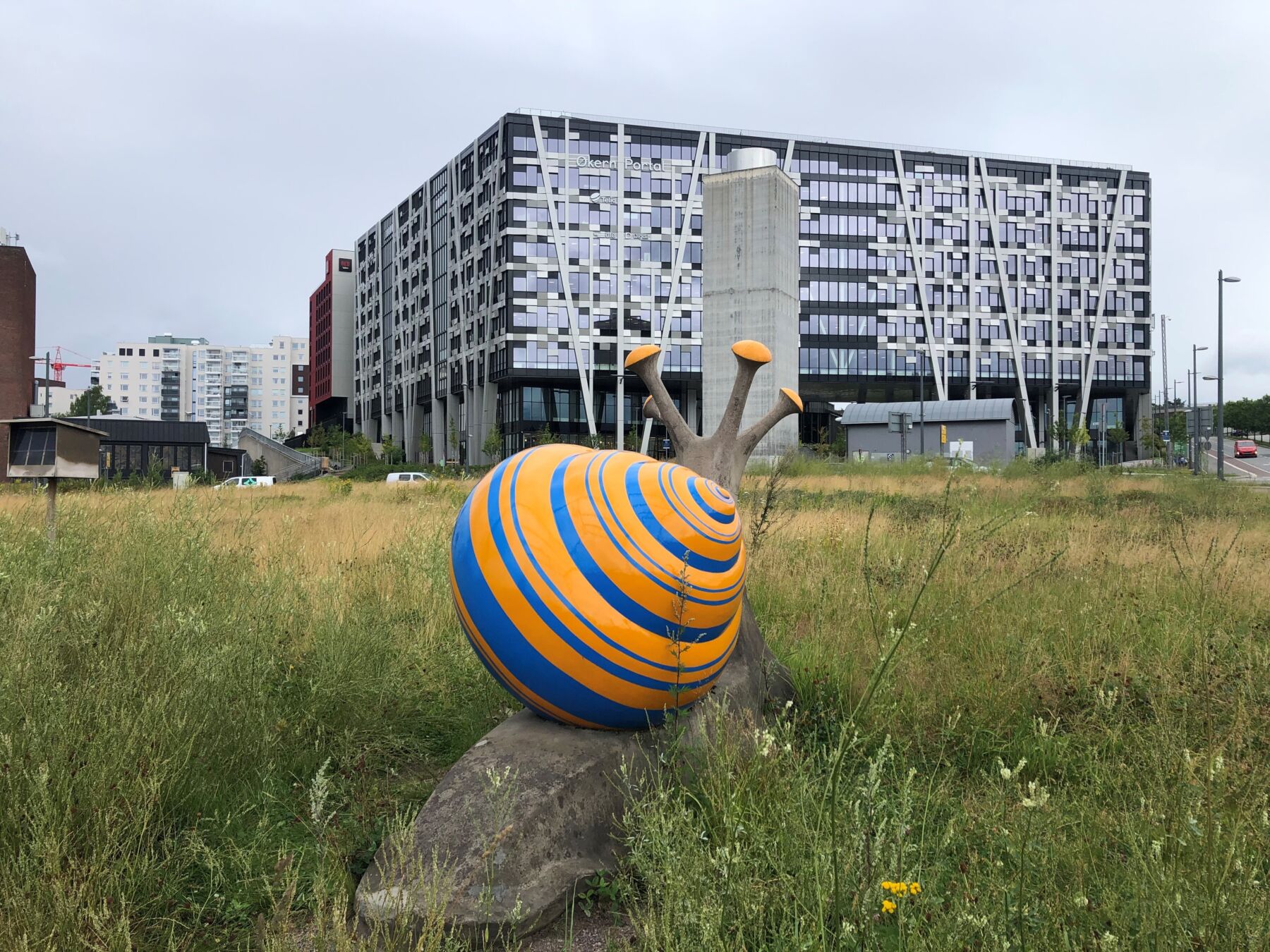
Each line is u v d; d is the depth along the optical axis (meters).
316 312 137.00
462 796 3.06
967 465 25.19
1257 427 134.88
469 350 81.06
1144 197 87.94
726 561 3.42
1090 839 2.95
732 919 2.41
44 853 2.60
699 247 76.56
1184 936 2.21
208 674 3.79
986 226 84.25
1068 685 4.65
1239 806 2.91
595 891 2.96
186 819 3.34
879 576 6.80
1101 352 86.50
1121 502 15.98
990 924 2.20
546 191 73.56
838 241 81.06
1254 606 6.32
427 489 21.88
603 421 77.56
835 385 82.38
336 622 5.13
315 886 2.60
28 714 3.19
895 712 4.18
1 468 47.91
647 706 3.36
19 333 49.81
